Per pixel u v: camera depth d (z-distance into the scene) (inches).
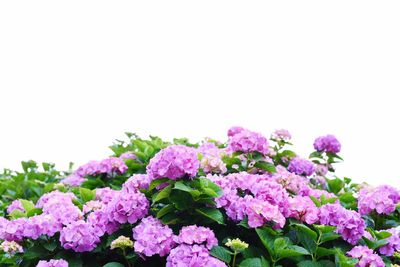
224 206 117.6
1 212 150.2
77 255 114.4
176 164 113.5
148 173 117.9
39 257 115.7
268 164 137.9
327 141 171.6
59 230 114.4
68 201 122.2
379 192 134.6
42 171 182.4
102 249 117.0
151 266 115.6
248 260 109.1
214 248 110.8
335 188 163.0
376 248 122.3
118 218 115.3
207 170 129.0
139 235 111.3
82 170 162.4
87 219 119.0
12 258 119.6
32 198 160.1
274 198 117.1
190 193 113.7
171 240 111.3
